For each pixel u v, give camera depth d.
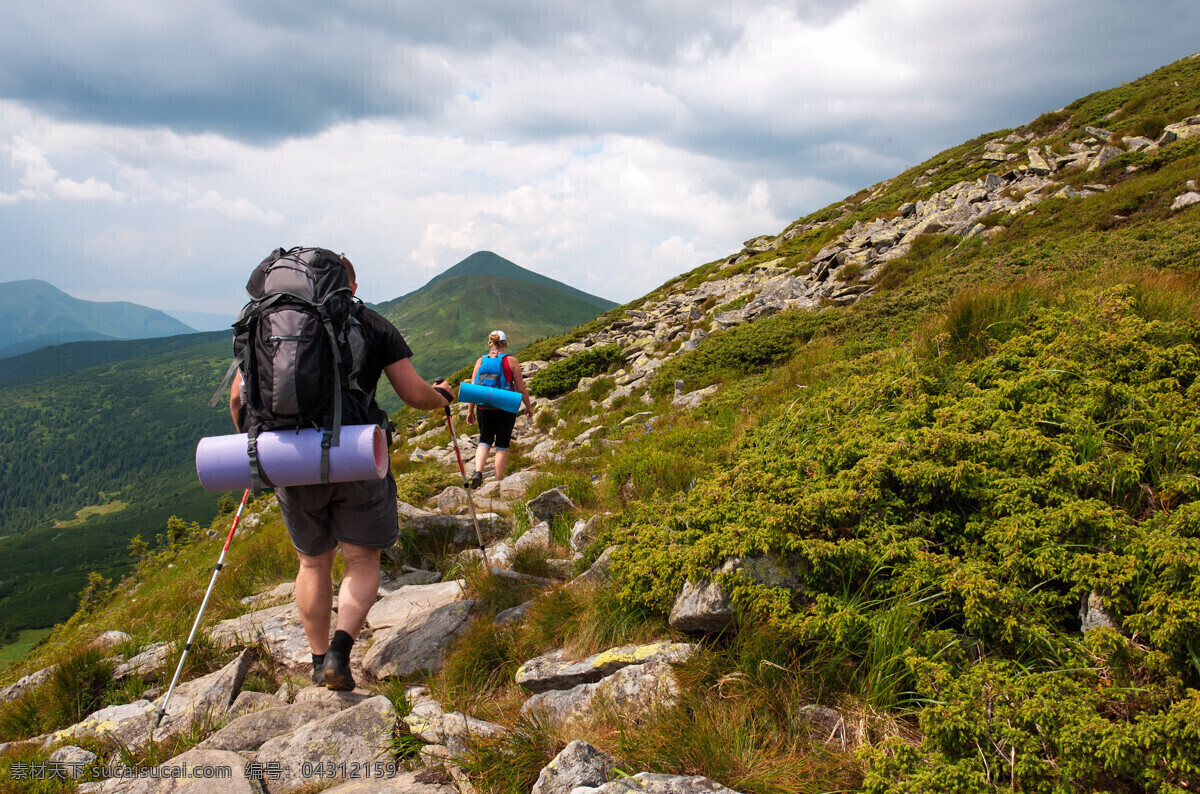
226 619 5.56
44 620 177.00
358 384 3.63
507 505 8.17
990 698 2.38
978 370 5.36
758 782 2.35
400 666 4.06
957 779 2.15
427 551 6.56
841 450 4.12
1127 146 20.11
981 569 3.05
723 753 2.49
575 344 26.80
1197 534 2.88
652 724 2.73
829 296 18.47
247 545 9.93
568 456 11.03
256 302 3.53
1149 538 2.89
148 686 4.56
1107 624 2.73
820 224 39.94
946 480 3.54
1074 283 7.87
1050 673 2.51
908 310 12.03
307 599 3.91
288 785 2.90
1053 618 2.89
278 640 4.73
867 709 2.69
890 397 5.33
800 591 3.24
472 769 2.68
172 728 3.67
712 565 3.40
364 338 3.64
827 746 2.57
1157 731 2.14
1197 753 2.07
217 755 2.98
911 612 2.95
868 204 37.31
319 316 3.44
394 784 2.77
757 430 6.39
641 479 6.96
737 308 21.67
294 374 3.30
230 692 3.99
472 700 3.50
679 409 12.17
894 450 3.84
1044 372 4.52
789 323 15.08
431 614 4.53
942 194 23.12
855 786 2.37
